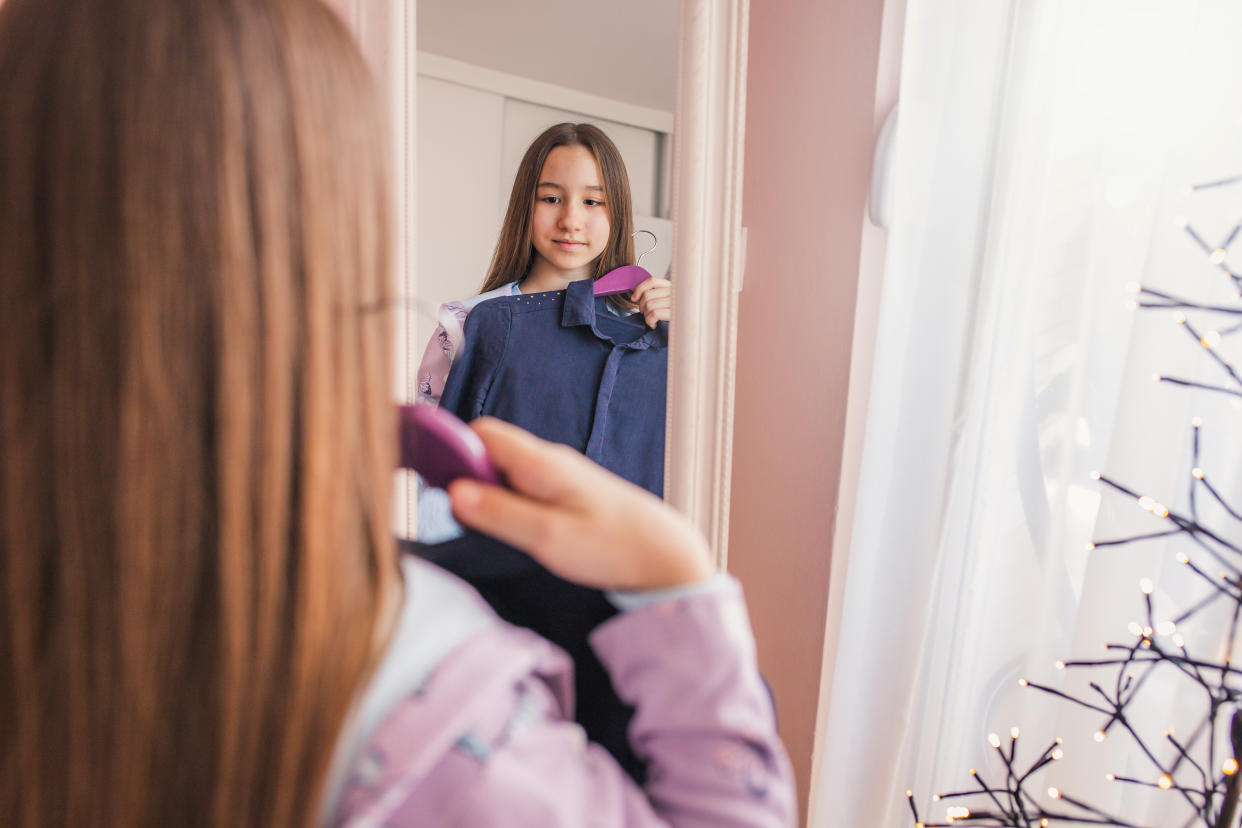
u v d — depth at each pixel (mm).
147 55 262
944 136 948
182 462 267
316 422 282
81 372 261
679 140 1002
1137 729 845
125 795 273
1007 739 974
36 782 274
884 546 1052
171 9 268
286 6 290
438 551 453
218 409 266
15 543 267
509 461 360
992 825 957
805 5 1121
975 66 920
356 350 303
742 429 1297
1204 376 768
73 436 262
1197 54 744
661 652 338
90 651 268
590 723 436
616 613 435
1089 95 844
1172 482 796
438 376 999
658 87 1015
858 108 1074
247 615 271
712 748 325
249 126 270
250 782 277
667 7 992
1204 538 784
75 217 260
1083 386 880
